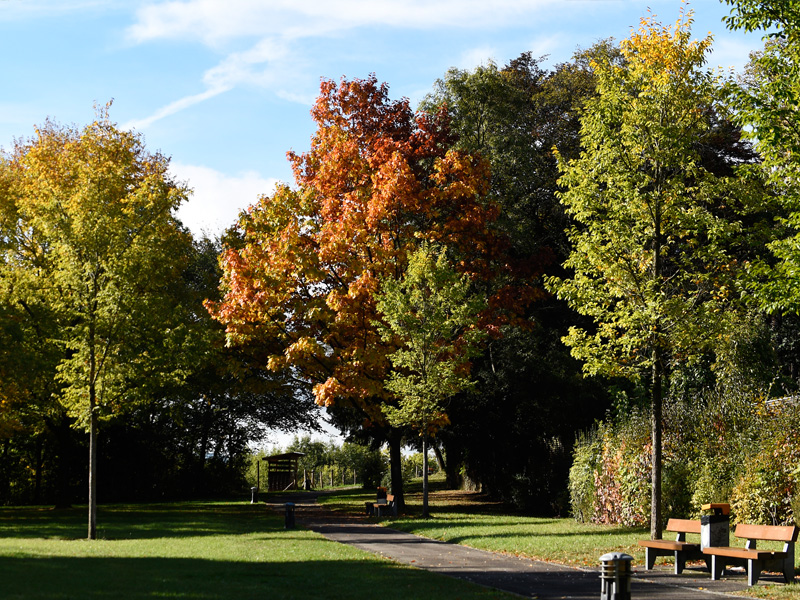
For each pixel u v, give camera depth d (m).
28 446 41.88
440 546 17.53
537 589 11.31
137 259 19.84
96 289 19.66
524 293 27.58
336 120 28.45
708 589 11.36
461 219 26.12
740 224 16.20
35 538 18.03
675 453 20.39
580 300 17.45
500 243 27.23
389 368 26.30
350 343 26.73
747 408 19.09
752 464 16.94
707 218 16.12
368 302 25.11
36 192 24.22
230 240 29.48
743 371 21.41
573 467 24.30
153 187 24.69
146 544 16.72
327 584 11.30
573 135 40.66
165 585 10.30
